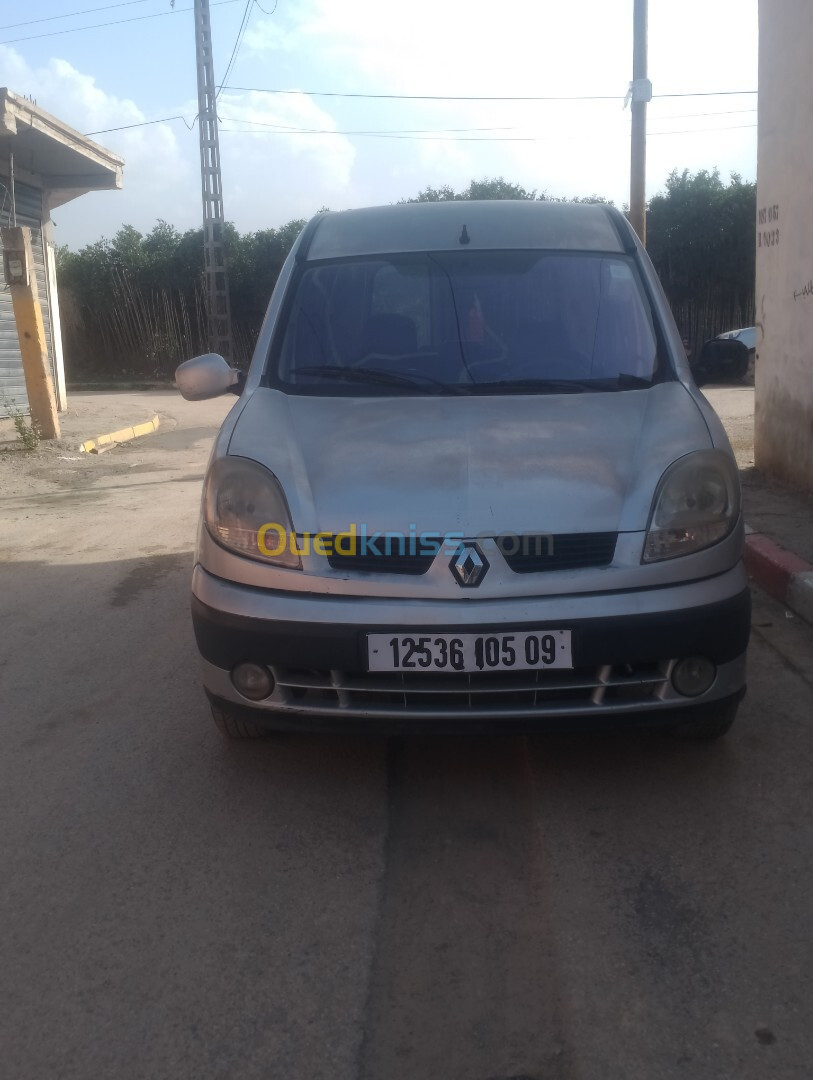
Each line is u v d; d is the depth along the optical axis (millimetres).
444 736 2932
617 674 2912
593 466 3055
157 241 30391
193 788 3340
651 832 2973
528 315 3859
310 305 3998
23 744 3732
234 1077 2098
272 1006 2303
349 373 3725
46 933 2590
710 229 24750
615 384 3615
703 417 3326
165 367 29391
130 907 2693
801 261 6953
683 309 25812
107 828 3104
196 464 11148
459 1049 2156
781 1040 2141
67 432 13711
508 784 3303
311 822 3105
